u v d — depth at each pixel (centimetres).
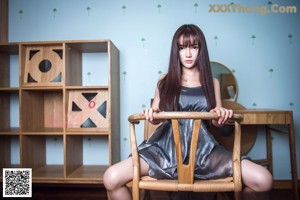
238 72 202
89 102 189
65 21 207
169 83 119
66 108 179
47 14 208
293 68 200
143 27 205
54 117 207
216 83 134
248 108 201
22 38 208
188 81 122
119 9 206
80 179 171
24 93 181
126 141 204
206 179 93
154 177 93
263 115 156
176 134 85
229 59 202
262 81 201
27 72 183
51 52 186
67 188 196
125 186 96
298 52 200
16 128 201
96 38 206
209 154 100
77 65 198
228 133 182
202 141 104
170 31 204
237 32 202
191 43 117
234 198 87
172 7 204
